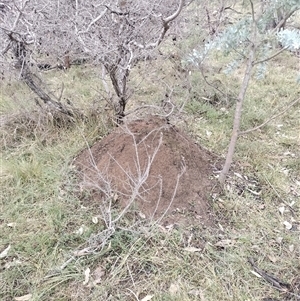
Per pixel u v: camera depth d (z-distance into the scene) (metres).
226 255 2.22
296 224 2.52
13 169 2.78
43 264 2.14
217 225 2.44
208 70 4.54
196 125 3.54
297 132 3.55
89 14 2.79
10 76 3.53
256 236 2.39
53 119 3.33
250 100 4.00
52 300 1.97
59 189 2.65
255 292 2.05
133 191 2.35
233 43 2.36
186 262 2.16
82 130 3.24
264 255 2.26
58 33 3.19
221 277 2.10
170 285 2.05
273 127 3.58
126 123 2.94
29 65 3.24
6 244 2.27
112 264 2.15
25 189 2.65
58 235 2.31
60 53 3.41
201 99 3.98
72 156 3.03
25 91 3.68
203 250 2.24
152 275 2.09
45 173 2.79
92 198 2.59
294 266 2.21
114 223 2.31
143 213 2.44
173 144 2.76
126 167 2.65
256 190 2.78
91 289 2.02
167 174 2.59
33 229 2.36
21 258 2.18
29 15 2.82
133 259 2.16
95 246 2.22
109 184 2.47
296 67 4.90
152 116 3.07
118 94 3.19
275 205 2.66
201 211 2.51
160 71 4.21
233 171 2.94
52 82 4.13
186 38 4.38
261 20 2.28
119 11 2.69
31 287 2.03
